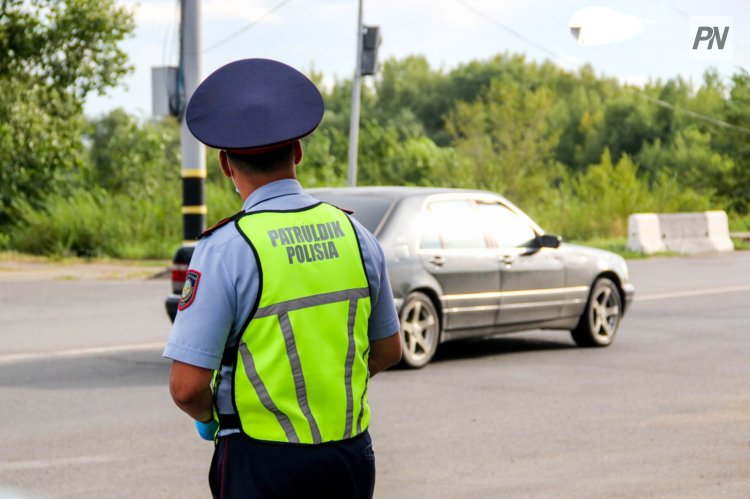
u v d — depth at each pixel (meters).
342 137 58.19
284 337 3.67
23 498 7.98
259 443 3.67
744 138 59.56
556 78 139.88
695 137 101.69
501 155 58.81
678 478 8.55
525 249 15.26
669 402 11.70
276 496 3.66
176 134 57.25
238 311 3.66
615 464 9.00
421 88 144.12
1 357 14.67
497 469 8.84
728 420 10.75
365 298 3.90
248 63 3.81
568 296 15.70
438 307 14.16
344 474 3.75
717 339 16.80
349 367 3.81
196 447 9.64
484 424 10.59
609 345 16.31
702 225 39.69
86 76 39.16
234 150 3.78
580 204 48.50
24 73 39.25
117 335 17.02
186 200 23.44
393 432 10.26
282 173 3.87
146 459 9.20
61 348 15.55
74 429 10.32
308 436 3.68
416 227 14.05
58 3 38.56
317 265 3.77
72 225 37.16
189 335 3.63
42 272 29.62
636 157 115.81
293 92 3.78
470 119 61.22
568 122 131.38
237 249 3.67
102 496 8.05
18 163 39.50
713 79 118.88
